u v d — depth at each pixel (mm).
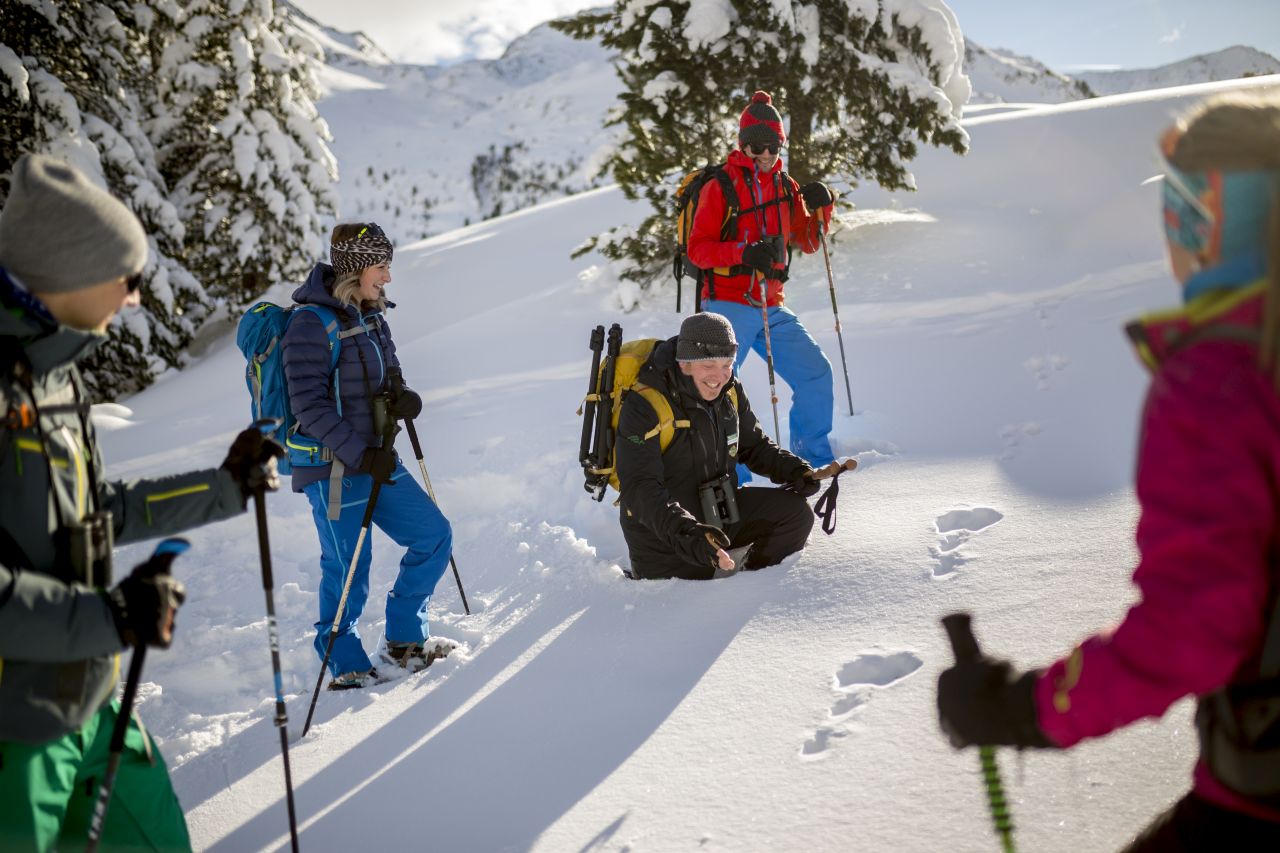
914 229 11000
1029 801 2215
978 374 6215
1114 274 8250
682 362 3746
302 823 2885
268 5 17000
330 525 3723
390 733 3322
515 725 3197
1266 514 1072
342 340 3641
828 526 4117
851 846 2234
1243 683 1175
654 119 10766
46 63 13766
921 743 2547
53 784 1884
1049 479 4309
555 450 6285
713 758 2756
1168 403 1117
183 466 8656
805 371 5125
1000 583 3367
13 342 1805
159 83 16812
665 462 3877
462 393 8617
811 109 11062
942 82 11117
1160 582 1104
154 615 1798
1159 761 2244
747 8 10484
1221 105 1162
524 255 16562
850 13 10531
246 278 16828
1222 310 1120
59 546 1873
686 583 3979
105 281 1876
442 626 4191
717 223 5129
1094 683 1172
